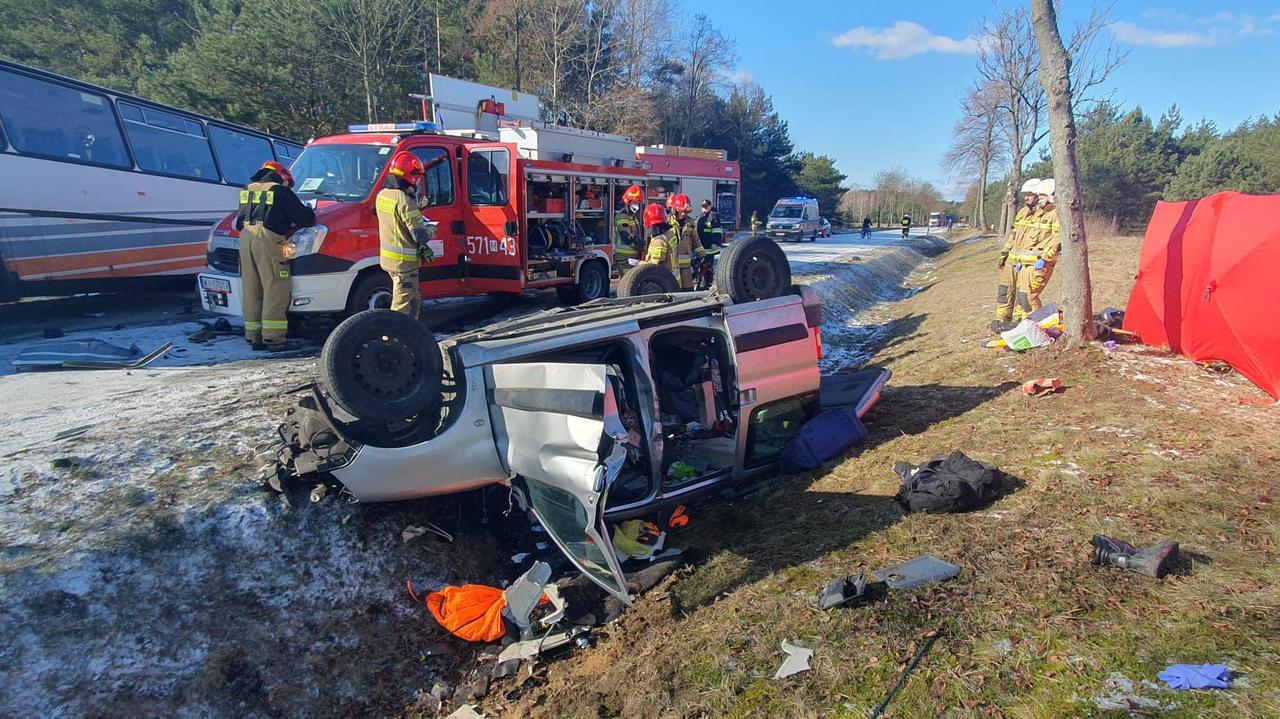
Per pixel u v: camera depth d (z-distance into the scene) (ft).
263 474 14.55
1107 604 10.24
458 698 11.57
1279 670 8.50
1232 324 19.49
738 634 11.12
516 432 13.11
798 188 216.95
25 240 30.58
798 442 17.85
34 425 17.25
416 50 93.35
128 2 87.10
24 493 13.61
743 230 155.12
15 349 25.64
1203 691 8.35
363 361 12.83
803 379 17.85
